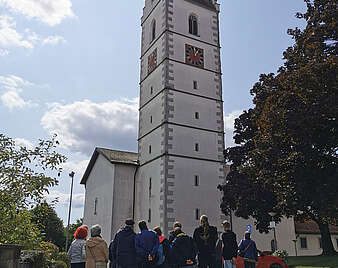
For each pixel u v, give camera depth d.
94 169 38.38
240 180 28.28
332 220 22.16
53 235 45.69
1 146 9.48
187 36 34.53
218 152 32.03
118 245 9.55
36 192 9.22
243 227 32.91
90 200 38.03
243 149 30.78
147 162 32.03
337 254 26.73
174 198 28.08
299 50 23.05
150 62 35.69
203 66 34.47
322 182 18.34
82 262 10.09
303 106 19.17
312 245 39.94
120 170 33.12
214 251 11.11
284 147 20.84
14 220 8.91
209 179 30.45
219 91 34.47
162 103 31.33
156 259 9.57
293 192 19.72
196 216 28.61
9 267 7.49
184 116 31.31
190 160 30.05
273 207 26.53
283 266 17.75
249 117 31.50
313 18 22.42
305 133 18.31
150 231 9.71
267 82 26.56
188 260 9.97
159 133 30.78
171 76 32.00
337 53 20.59
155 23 36.47
